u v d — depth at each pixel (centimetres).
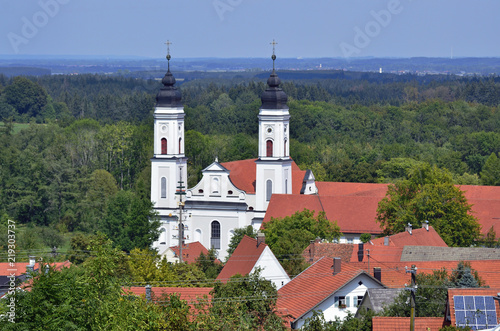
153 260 19950
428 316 13050
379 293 13950
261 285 13400
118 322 10538
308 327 12975
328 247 19162
